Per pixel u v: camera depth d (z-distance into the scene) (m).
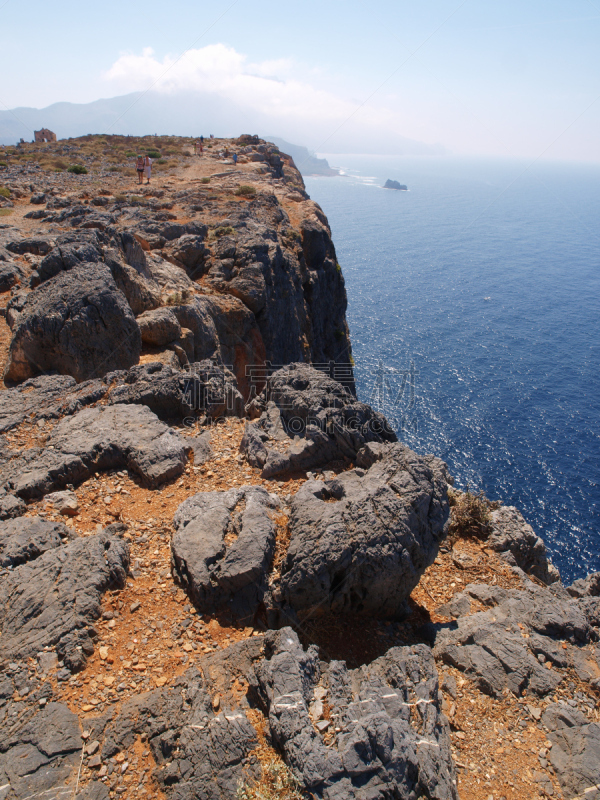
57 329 16.70
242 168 70.12
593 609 10.23
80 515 11.02
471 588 10.77
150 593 9.27
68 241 20.25
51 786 6.11
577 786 6.68
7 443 12.96
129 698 7.32
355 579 8.99
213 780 6.16
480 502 13.61
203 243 33.31
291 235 45.50
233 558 9.20
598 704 8.04
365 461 12.52
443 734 6.95
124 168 61.94
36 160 63.91
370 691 7.06
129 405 14.23
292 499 10.51
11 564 9.30
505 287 164.00
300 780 5.93
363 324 123.75
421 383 91.19
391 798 5.92
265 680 7.11
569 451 68.06
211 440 14.18
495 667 8.41
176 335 21.67
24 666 7.61
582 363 102.88
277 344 36.34
